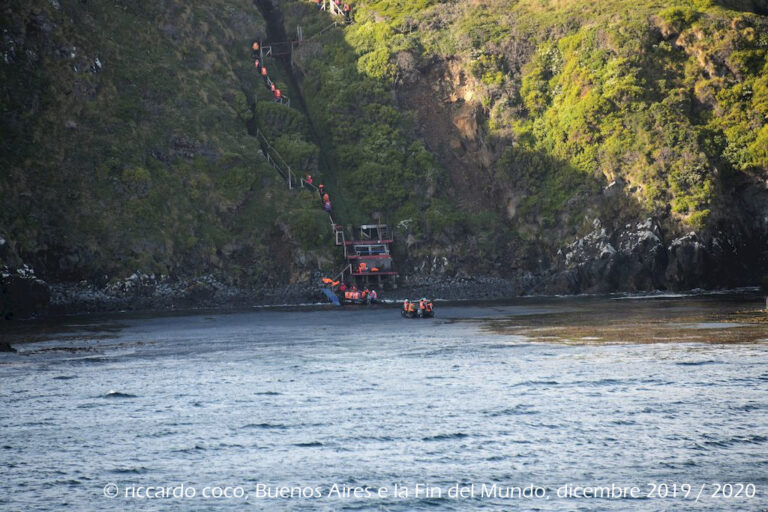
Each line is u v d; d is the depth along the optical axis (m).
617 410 37.94
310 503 26.59
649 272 126.38
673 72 142.00
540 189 141.12
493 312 98.50
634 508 25.73
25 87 126.75
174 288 120.62
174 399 43.41
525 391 43.09
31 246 113.38
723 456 30.58
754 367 48.41
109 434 35.66
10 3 129.75
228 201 133.38
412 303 96.12
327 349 64.62
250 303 122.31
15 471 30.38
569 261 132.12
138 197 126.06
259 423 37.16
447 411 38.72
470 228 140.38
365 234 137.62
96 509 26.39
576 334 70.00
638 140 134.38
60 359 61.28
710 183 129.38
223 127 142.50
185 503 26.80
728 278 126.56
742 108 137.25
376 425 36.22
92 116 130.75
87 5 142.62
